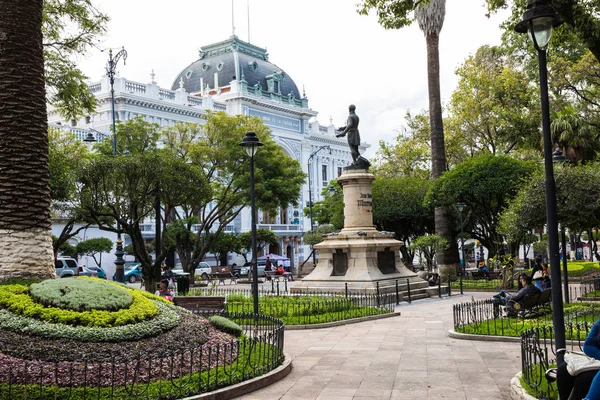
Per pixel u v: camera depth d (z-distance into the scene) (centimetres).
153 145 3834
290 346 1284
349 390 890
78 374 820
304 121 7144
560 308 762
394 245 2428
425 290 2444
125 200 2431
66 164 2919
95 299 997
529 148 3766
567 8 1287
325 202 6191
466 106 3731
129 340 934
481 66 3731
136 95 5031
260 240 5238
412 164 4506
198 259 3734
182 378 862
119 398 765
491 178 2964
